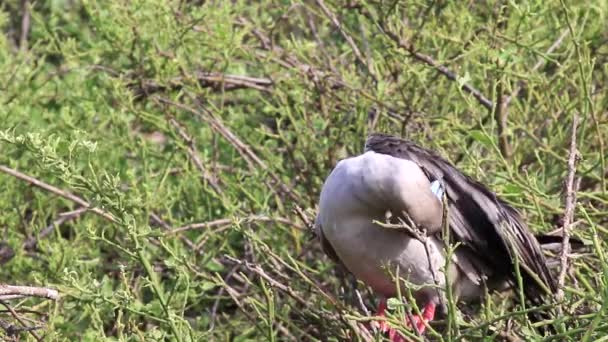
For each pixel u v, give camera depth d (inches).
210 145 525.0
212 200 498.9
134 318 422.9
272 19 567.5
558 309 368.5
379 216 412.5
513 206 442.6
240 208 480.4
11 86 531.2
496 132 493.4
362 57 530.6
